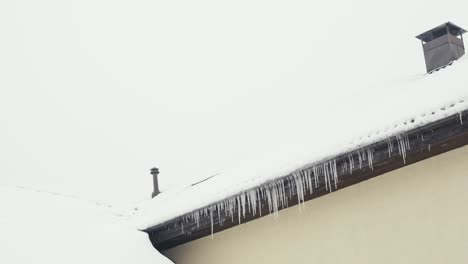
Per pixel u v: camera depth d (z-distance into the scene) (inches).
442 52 316.8
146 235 289.0
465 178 208.5
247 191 250.4
